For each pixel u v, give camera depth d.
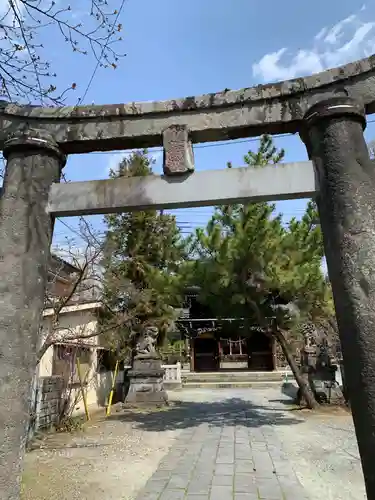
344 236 3.62
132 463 7.16
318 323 14.86
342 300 3.54
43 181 4.33
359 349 3.35
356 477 6.20
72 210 4.26
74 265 11.20
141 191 4.21
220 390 22.97
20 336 3.84
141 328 16.34
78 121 4.59
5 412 3.63
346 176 3.75
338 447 8.24
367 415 3.24
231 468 6.79
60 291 12.56
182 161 4.20
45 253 4.20
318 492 5.54
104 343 14.50
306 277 11.71
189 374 28.14
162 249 17.61
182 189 4.15
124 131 4.49
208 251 12.07
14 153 4.42
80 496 5.36
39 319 4.04
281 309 12.54
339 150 3.84
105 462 7.18
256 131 4.43
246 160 13.69
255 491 5.59
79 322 13.03
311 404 13.52
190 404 16.20
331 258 3.73
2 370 3.72
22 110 4.64
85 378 12.58
